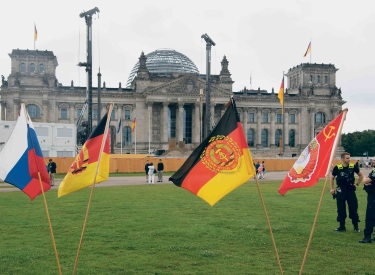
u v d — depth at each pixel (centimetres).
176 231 2261
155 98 16512
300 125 18400
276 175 9050
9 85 16238
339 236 2169
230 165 1488
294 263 1680
